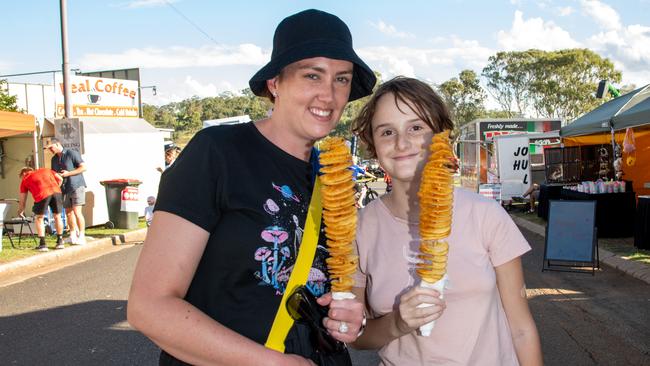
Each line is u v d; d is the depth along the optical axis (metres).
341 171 1.89
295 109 1.94
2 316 6.87
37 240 12.51
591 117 14.39
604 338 5.56
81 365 5.11
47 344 5.74
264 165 1.87
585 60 66.62
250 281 1.79
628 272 8.57
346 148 1.90
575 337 5.62
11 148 14.33
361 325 1.92
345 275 1.91
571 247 8.97
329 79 1.94
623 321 6.11
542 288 7.88
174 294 1.63
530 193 18.58
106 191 14.93
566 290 7.69
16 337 6.00
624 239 11.80
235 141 1.85
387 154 2.26
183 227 1.68
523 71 70.50
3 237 13.05
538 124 23.12
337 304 1.88
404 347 2.22
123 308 7.09
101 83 17.88
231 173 1.79
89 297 7.73
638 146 14.73
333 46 1.89
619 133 15.97
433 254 1.93
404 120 2.21
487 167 22.88
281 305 1.82
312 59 1.91
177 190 1.71
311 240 1.92
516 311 2.22
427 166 1.97
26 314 6.93
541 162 20.17
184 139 92.19
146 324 1.59
